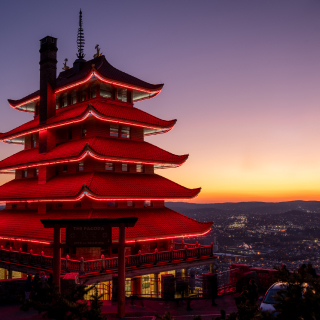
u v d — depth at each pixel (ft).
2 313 69.15
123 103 159.12
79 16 178.91
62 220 66.64
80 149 135.74
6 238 142.00
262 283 94.63
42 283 71.97
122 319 66.54
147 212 142.41
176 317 71.82
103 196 124.36
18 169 179.73
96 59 170.40
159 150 157.28
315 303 33.81
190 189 153.17
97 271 105.09
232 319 40.34
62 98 168.45
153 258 122.42
